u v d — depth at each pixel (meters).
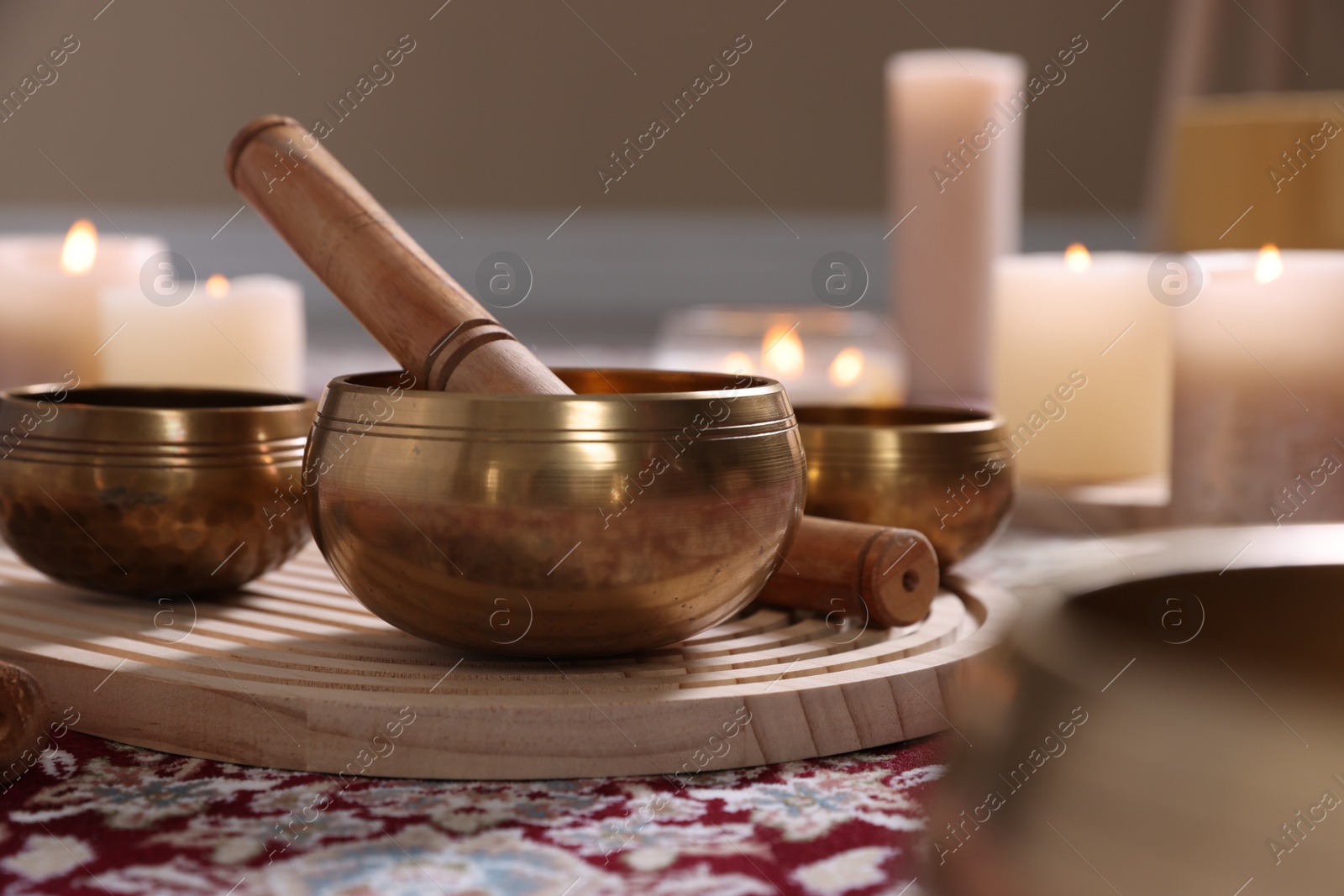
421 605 0.83
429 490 0.80
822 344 1.22
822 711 0.83
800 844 0.69
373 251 0.86
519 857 0.67
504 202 2.68
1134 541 0.48
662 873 0.65
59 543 0.89
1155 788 0.33
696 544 0.82
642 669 0.85
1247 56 1.94
